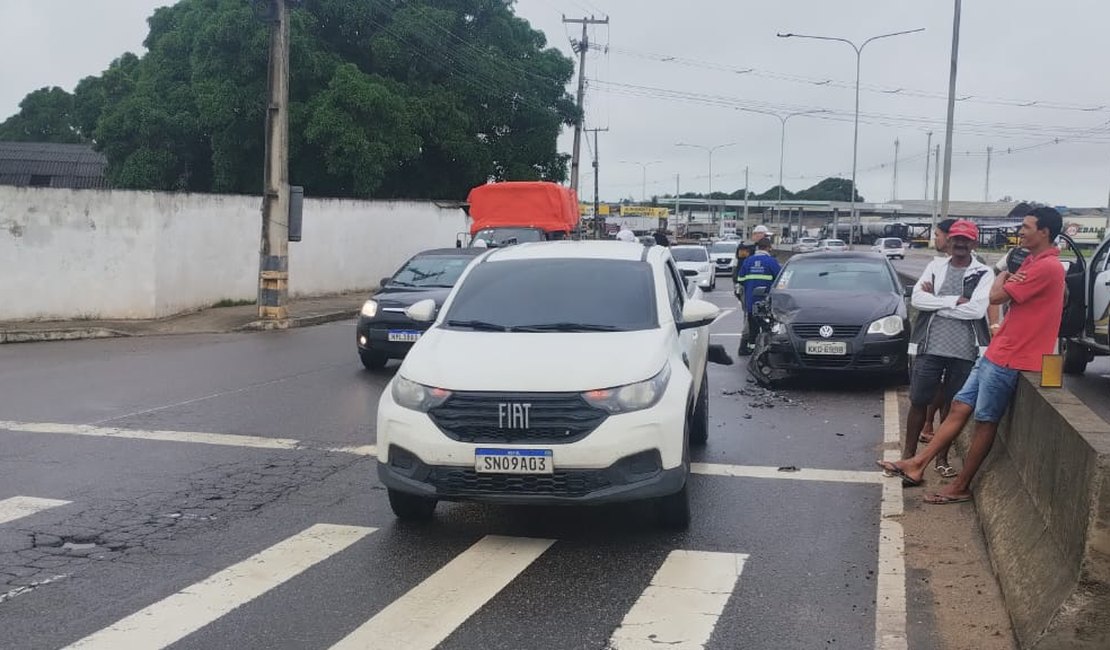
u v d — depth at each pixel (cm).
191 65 3200
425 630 459
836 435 896
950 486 666
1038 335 608
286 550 573
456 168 3597
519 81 3725
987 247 5494
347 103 2986
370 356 1262
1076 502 424
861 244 9900
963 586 510
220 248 2042
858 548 578
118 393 1077
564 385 548
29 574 529
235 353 1433
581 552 572
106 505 659
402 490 568
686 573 536
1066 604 400
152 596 500
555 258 736
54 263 1764
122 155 3247
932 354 719
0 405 1000
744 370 1309
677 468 567
